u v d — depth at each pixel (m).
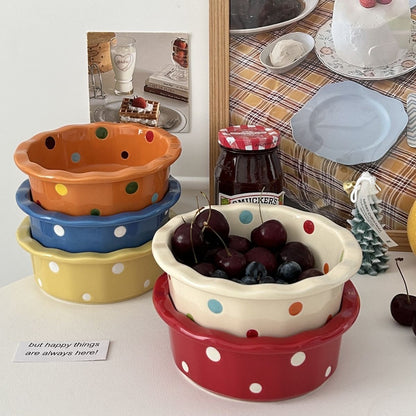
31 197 0.93
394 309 0.86
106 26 1.06
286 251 0.81
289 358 0.70
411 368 0.79
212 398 0.74
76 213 0.87
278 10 1.02
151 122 1.10
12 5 1.05
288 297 0.67
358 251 0.75
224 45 1.04
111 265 0.89
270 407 0.73
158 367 0.79
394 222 1.05
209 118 1.08
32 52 1.08
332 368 0.76
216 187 0.99
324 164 1.05
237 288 0.67
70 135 1.01
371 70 1.02
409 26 1.00
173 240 0.79
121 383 0.76
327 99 1.04
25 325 0.87
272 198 0.95
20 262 1.25
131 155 1.04
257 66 1.04
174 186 0.96
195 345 0.73
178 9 1.04
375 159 1.04
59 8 1.05
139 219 0.88
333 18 1.01
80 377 0.77
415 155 1.03
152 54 1.07
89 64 1.08
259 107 1.06
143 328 0.87
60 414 0.71
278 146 1.02
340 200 1.06
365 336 0.85
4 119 1.13
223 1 1.01
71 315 0.90
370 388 0.75
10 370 0.78
